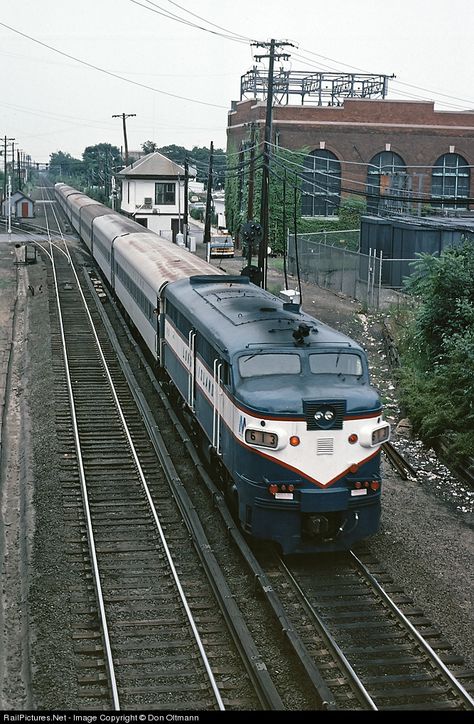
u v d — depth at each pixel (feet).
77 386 75.72
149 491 50.72
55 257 170.81
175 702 29.99
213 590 37.88
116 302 115.55
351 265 127.85
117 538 44.29
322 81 211.61
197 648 33.40
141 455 57.36
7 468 57.88
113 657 32.89
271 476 38.55
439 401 64.23
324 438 38.68
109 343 93.50
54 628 35.06
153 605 37.14
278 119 190.39
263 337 42.75
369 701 29.55
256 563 39.06
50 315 109.09
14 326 105.70
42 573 40.19
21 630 35.96
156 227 242.99
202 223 293.43
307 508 38.42
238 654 32.96
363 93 215.92
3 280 142.20
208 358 48.42
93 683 31.24
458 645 34.06
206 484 49.57
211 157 180.45
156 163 240.53
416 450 60.64
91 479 53.11
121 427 63.82
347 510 39.19
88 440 60.75
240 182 201.98
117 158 420.36
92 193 414.82
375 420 39.86
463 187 202.90
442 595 38.34
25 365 86.43
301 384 40.16
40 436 62.18
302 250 152.46
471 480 53.93
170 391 67.87
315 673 30.42
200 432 54.44
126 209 256.32
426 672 31.89
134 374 79.82
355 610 36.55
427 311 78.54
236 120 217.97
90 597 37.73
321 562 41.22
